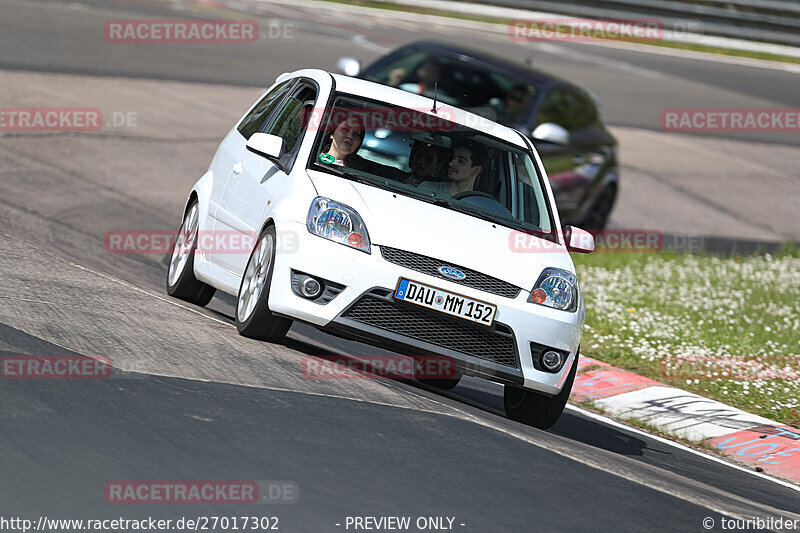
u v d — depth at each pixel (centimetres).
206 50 7800
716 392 3553
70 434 1722
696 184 7931
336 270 2447
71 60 6744
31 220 4050
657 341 4044
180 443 1761
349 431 1994
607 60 10756
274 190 2666
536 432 2381
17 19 7325
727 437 3086
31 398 1842
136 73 6862
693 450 2928
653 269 5541
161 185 5134
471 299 2472
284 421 1972
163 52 7481
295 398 2133
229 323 2855
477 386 3284
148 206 4769
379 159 2744
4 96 5791
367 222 2508
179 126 6109
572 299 2608
